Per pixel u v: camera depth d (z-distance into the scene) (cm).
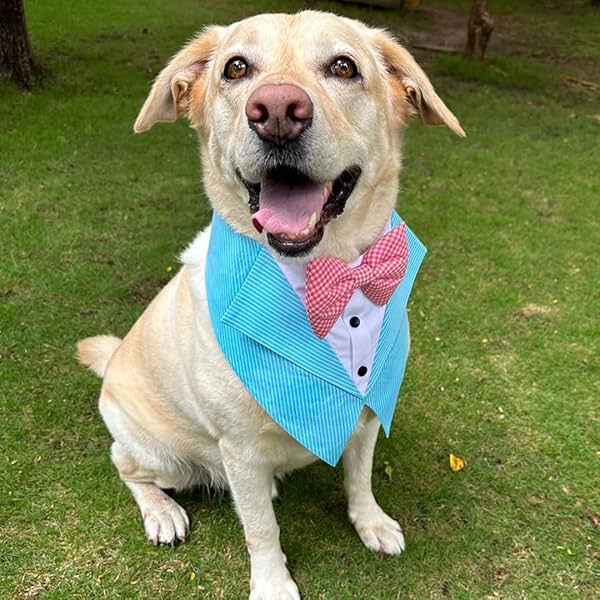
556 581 64
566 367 92
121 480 75
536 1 396
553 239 127
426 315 103
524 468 76
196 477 73
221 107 53
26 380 88
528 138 183
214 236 57
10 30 188
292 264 53
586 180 156
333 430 56
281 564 63
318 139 47
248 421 56
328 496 74
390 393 60
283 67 51
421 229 130
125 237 123
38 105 182
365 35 58
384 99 56
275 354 54
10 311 101
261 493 60
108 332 98
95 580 64
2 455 77
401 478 76
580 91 234
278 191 50
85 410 84
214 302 54
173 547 68
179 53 60
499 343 97
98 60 226
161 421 67
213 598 63
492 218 135
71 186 141
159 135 170
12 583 64
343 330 54
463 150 171
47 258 115
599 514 71
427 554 67
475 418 84
